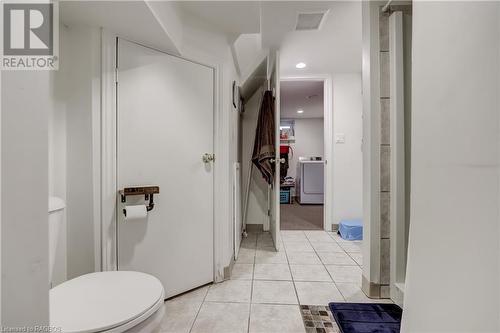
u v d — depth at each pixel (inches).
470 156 21.2
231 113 80.4
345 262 85.0
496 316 18.6
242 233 115.0
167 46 58.5
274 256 90.7
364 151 64.9
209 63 68.7
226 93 72.9
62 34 48.2
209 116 69.4
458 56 22.8
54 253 38.5
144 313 28.5
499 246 18.4
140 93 55.9
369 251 61.8
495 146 18.8
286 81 129.4
